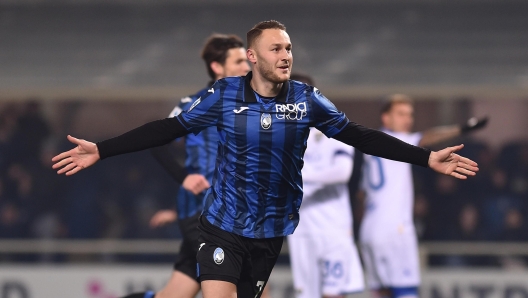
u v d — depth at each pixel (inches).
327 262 844.0
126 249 1153.4
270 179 499.8
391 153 496.4
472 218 1248.2
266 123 489.1
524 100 1343.5
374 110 1328.7
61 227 1389.0
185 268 686.5
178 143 1019.9
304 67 1817.2
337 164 818.2
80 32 2044.8
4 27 2064.5
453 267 1128.8
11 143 1416.1
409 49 1910.7
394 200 938.7
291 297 1061.1
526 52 1861.5
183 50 1957.4
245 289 537.3
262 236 511.5
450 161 495.5
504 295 1056.2
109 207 1398.9
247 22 2092.8
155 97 1339.8
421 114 1355.8
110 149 494.6
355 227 1125.1
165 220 826.2
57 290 1116.5
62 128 1428.4
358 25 2033.7
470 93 1305.4
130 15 2080.5
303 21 2069.4
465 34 1956.2
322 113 494.3
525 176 1312.7
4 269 1125.7
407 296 939.3
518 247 1110.4
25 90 1341.0
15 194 1400.1
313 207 847.1
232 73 705.6
